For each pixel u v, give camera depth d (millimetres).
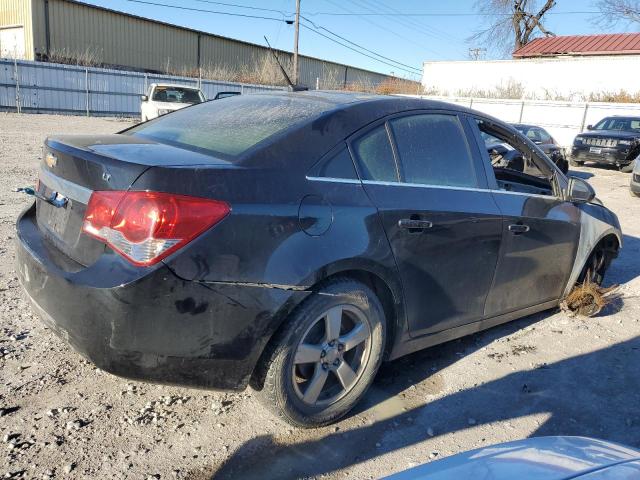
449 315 3227
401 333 2992
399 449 2633
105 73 26297
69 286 2242
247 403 2932
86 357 2287
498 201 3396
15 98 23969
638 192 11188
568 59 30297
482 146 3459
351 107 2887
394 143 2947
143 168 2199
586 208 4262
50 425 2596
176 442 2562
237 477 2371
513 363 3607
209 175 2281
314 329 2621
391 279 2799
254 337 2355
